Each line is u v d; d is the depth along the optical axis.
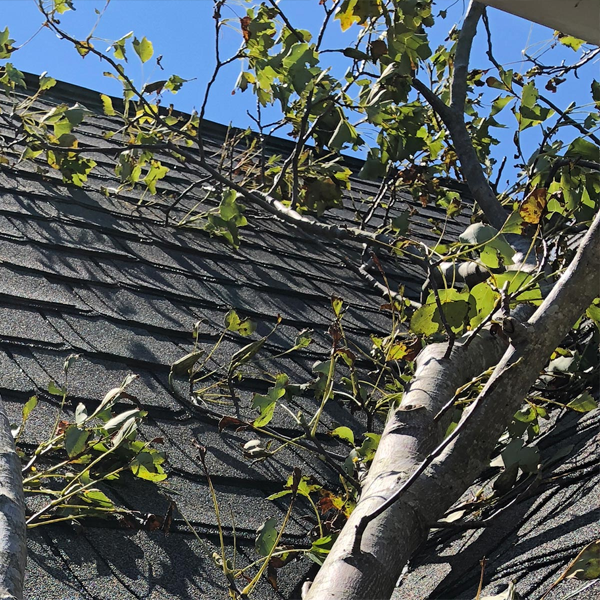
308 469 2.61
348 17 3.23
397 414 2.02
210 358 2.97
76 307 2.88
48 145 3.68
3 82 4.22
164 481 2.26
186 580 1.92
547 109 3.41
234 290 3.63
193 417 2.60
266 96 3.77
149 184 4.06
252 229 4.50
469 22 4.00
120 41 3.73
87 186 4.12
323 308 3.83
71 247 3.33
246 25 3.32
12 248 3.13
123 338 2.83
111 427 2.17
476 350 2.26
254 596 2.00
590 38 1.84
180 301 3.30
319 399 2.75
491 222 3.50
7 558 1.09
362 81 3.68
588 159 3.12
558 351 2.90
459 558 2.09
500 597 1.57
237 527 2.19
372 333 3.75
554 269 3.09
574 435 2.51
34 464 2.15
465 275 3.46
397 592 2.06
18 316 2.68
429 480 1.79
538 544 1.90
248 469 2.46
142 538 2.01
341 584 1.57
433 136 4.24
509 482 2.25
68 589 1.72
